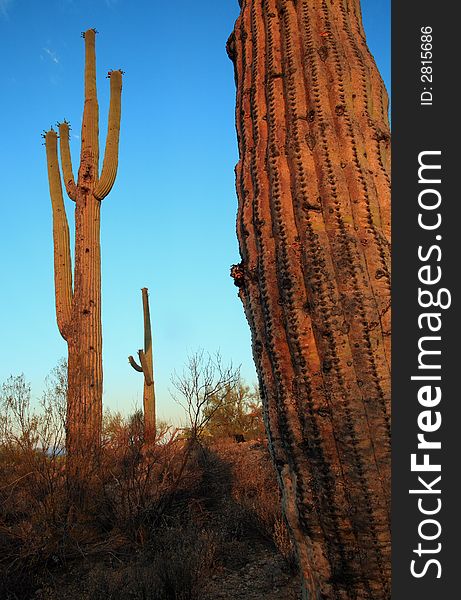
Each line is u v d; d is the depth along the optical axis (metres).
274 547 7.03
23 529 6.46
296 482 2.85
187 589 5.55
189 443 9.05
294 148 3.19
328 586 2.70
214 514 8.07
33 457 7.50
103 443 8.52
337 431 2.73
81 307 10.91
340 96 3.29
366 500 2.65
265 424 3.16
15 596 5.57
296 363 2.89
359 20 3.77
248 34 3.80
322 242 2.96
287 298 2.98
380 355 2.77
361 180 3.08
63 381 8.45
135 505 7.47
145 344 14.55
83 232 11.45
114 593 5.38
